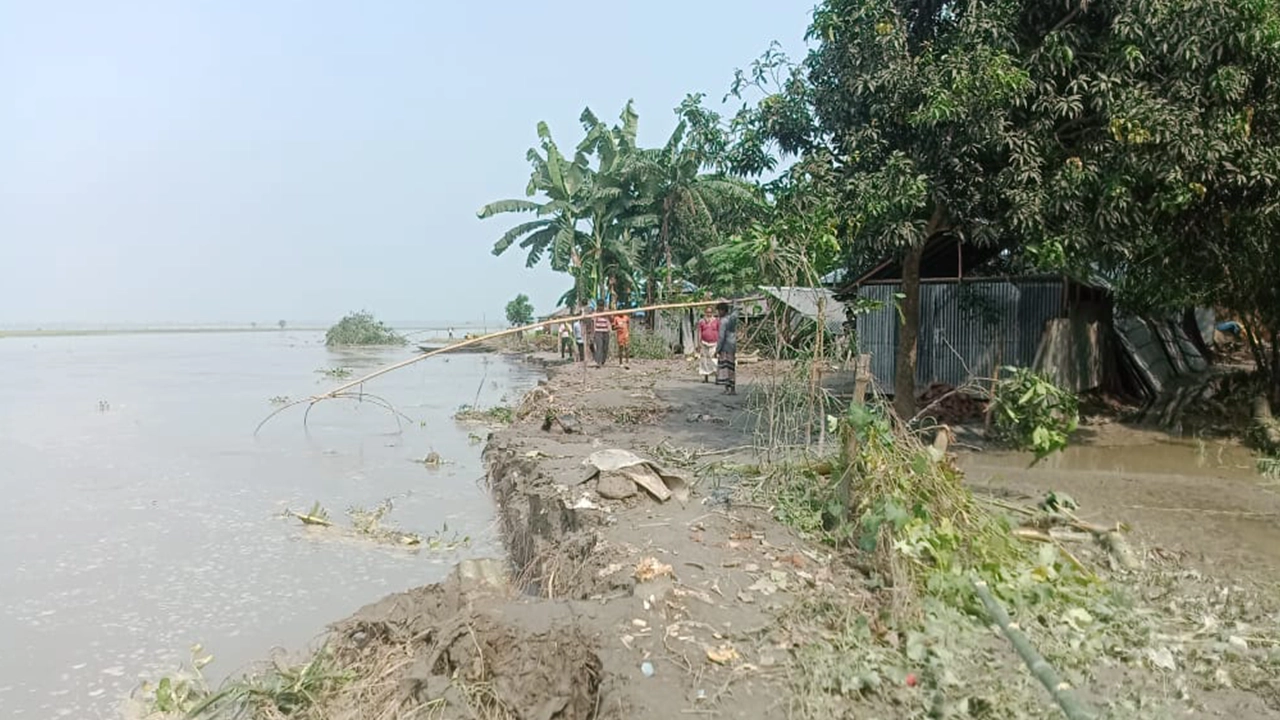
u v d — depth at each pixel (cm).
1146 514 757
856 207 955
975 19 918
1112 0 895
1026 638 450
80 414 1877
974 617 492
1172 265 1067
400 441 1476
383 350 5053
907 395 1177
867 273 1495
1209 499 811
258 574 745
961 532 575
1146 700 403
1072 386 1311
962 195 984
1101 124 908
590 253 3088
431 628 490
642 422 1345
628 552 586
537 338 4594
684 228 3039
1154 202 899
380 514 936
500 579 559
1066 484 873
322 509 974
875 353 1538
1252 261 1042
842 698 398
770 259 812
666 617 476
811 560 577
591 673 431
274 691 473
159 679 539
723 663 427
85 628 621
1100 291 1378
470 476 1173
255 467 1240
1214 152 840
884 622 479
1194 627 499
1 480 1147
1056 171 905
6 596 688
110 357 4453
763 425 1209
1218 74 841
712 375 2080
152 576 738
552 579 612
